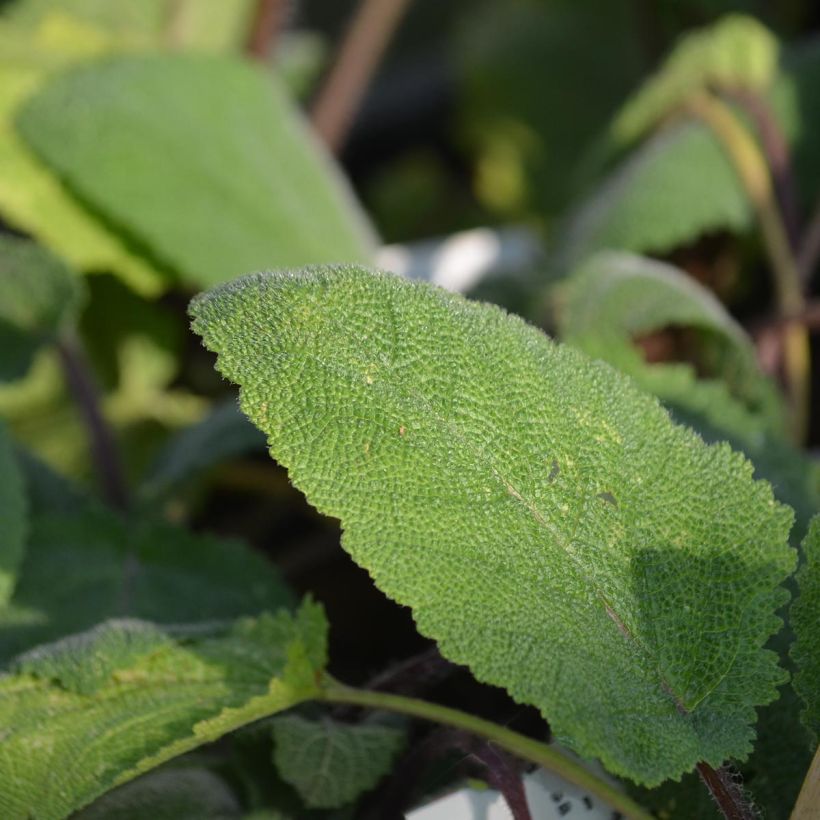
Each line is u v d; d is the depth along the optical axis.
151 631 0.56
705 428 0.63
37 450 0.82
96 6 0.90
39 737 0.54
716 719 0.52
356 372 0.51
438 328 0.51
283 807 0.57
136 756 0.53
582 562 0.52
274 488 0.82
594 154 0.90
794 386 0.73
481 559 0.51
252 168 0.75
